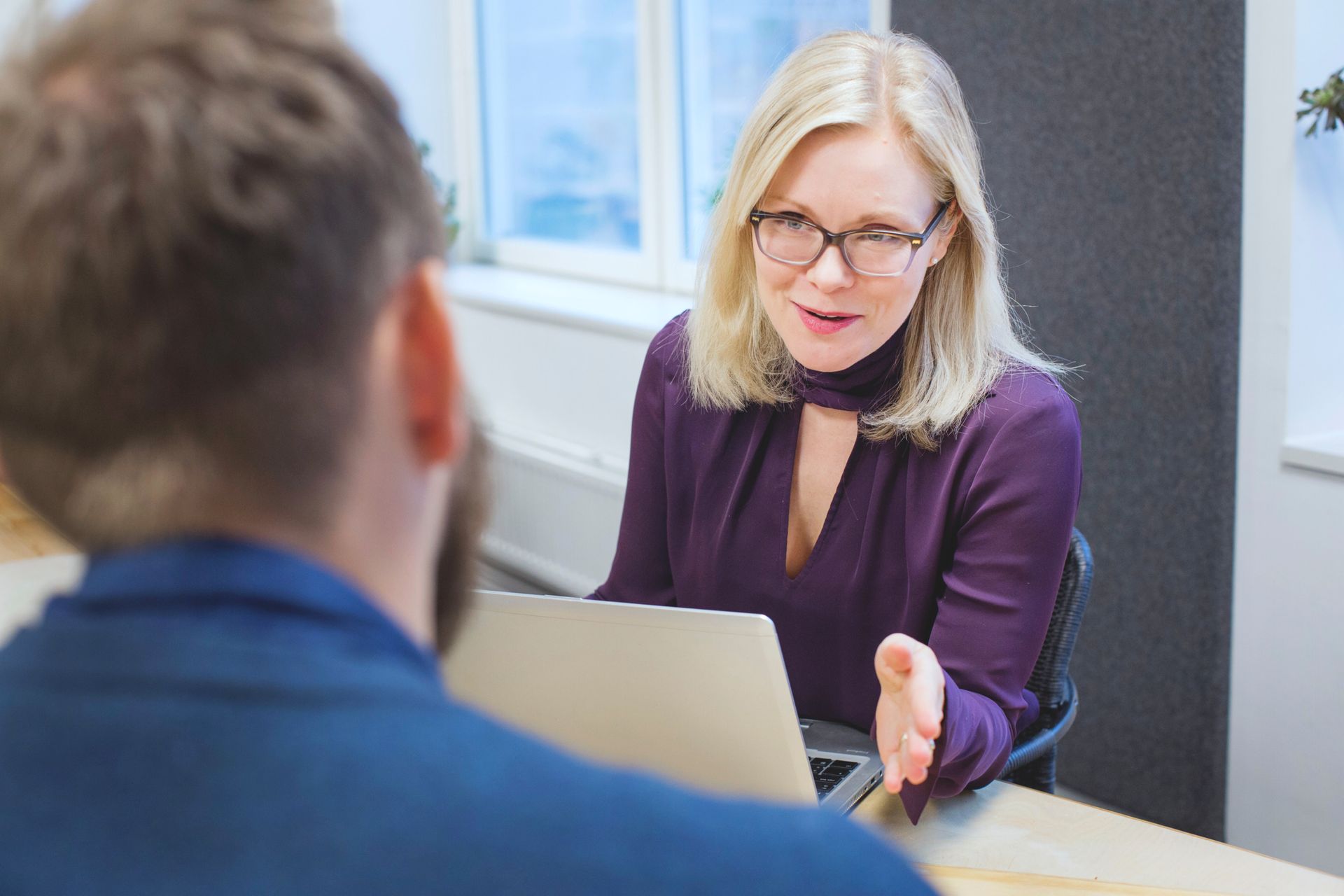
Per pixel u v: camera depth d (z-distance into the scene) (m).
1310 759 1.91
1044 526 1.18
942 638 1.19
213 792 0.31
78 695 0.32
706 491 1.37
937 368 1.23
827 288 1.15
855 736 1.18
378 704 0.32
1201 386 1.91
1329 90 1.68
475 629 0.93
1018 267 2.14
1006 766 1.23
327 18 0.37
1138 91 1.89
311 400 0.34
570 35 3.40
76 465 0.34
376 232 0.35
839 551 1.30
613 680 0.90
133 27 0.34
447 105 3.83
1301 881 0.91
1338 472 1.77
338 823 0.30
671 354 1.42
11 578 1.68
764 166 1.15
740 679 0.86
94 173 0.32
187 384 0.33
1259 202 1.80
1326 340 1.84
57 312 0.32
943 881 0.91
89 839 0.31
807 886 0.32
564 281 3.51
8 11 0.36
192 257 0.32
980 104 2.13
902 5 2.23
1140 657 2.10
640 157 3.23
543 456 3.00
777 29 2.78
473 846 0.31
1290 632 1.89
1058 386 1.26
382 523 0.37
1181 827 2.10
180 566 0.33
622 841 0.32
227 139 0.32
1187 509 1.98
